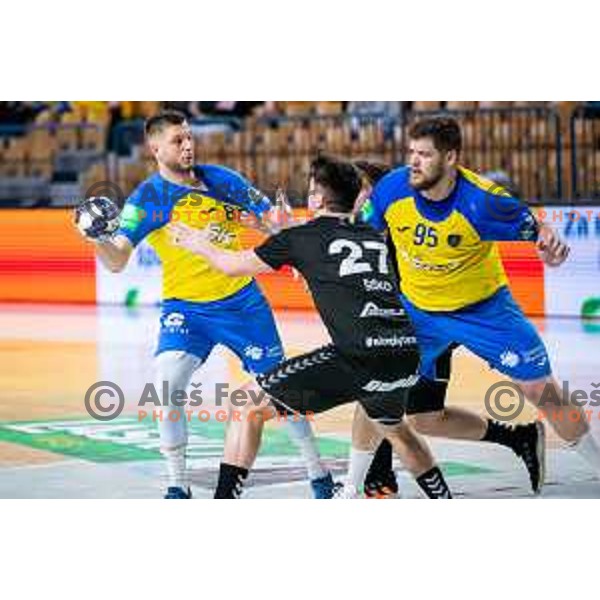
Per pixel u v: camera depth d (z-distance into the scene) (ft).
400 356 54.70
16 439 76.23
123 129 153.69
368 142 141.49
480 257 60.34
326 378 54.65
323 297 54.70
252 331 61.77
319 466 61.31
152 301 142.31
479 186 59.36
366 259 55.11
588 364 94.22
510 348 60.95
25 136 158.92
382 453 62.23
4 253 147.13
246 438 56.13
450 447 74.69
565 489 63.77
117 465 69.26
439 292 61.05
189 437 77.66
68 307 142.20
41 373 99.66
